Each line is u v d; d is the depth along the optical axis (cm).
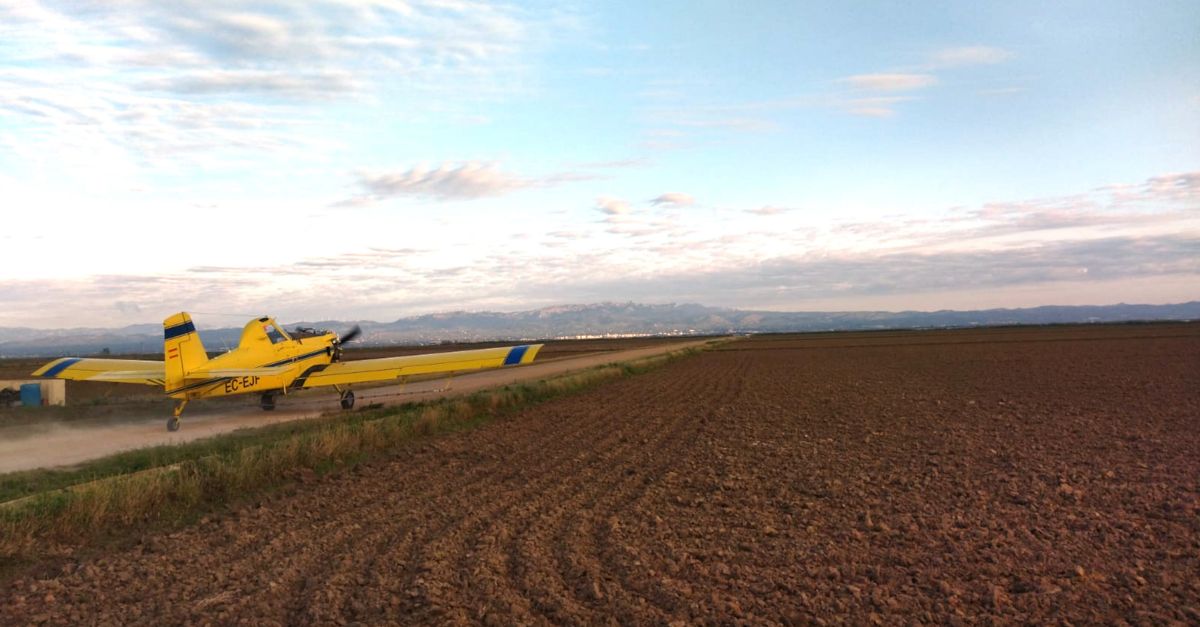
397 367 2272
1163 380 3039
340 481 1182
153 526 910
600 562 734
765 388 3119
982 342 9000
